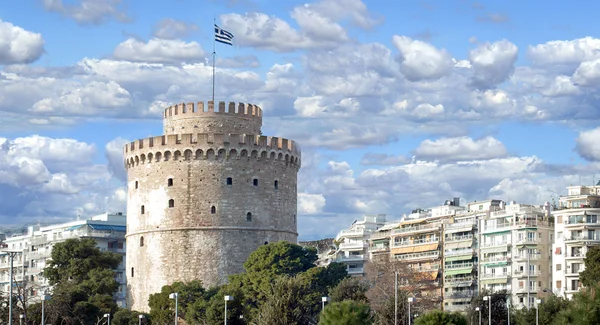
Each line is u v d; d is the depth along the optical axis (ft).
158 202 615.57
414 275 628.69
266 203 616.80
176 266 607.78
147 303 616.80
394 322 517.55
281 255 582.35
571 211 618.85
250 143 614.34
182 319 580.30
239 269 606.96
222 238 606.14
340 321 319.06
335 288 559.79
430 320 321.52
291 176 635.66
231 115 629.10
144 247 620.08
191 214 608.60
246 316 543.80
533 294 629.10
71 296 594.24
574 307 257.96
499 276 643.45
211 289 583.58
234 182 611.88
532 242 633.61
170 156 613.52
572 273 613.52
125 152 639.35
